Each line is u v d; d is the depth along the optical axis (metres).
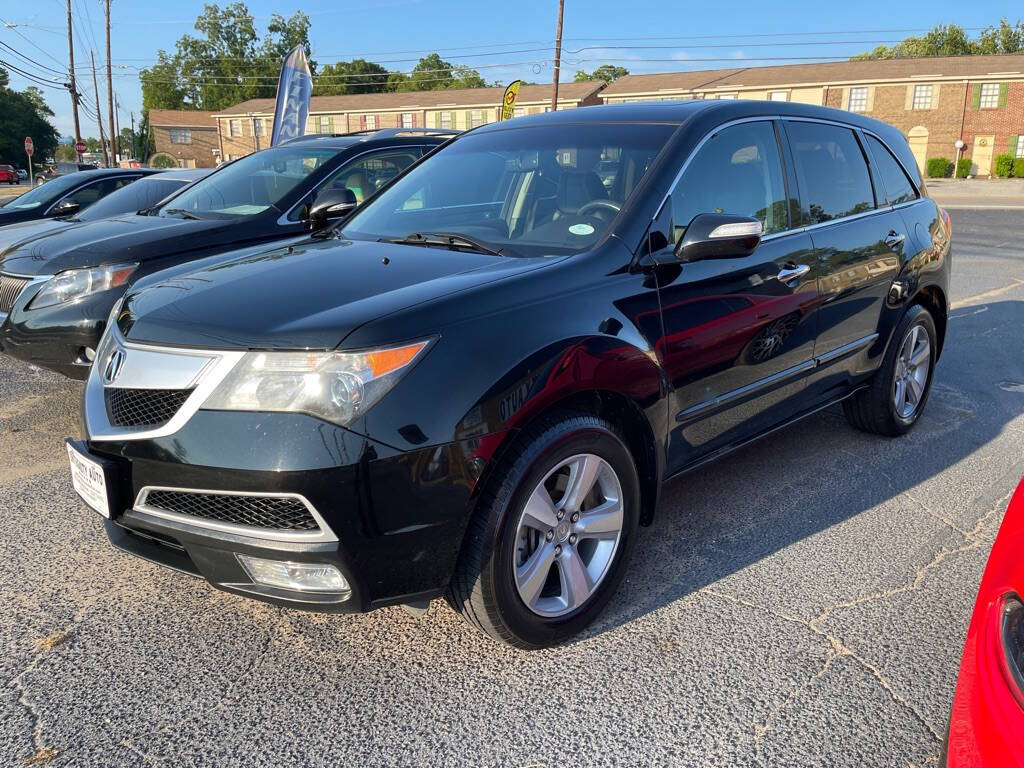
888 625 2.89
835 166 4.10
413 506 2.31
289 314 2.44
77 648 2.75
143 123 79.50
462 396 2.35
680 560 3.35
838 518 3.73
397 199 3.83
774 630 2.86
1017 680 1.41
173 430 2.36
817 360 3.83
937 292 4.78
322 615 2.97
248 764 2.23
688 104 3.66
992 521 3.71
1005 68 45.12
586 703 2.48
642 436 2.95
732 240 2.86
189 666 2.66
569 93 52.78
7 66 39.88
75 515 3.76
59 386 5.84
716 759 2.25
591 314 2.72
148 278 3.27
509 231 3.23
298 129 14.67
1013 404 5.45
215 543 2.34
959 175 46.38
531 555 2.65
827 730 2.36
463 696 2.51
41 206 10.25
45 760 2.23
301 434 2.23
